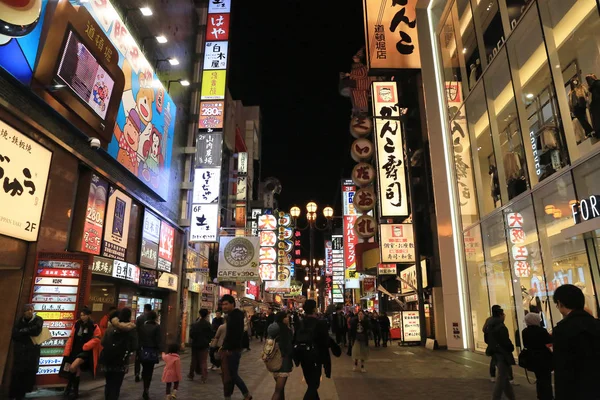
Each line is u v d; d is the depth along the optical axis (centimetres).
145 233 1519
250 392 908
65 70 967
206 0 2302
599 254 938
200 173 1839
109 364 652
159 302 1788
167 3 1816
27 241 891
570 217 1030
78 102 1026
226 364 743
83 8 1045
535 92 1203
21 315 861
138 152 1412
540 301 1183
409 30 2005
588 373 279
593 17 964
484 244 1603
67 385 852
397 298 2991
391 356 1653
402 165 2272
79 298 920
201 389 945
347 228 4062
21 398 757
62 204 996
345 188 4191
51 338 897
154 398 844
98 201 1159
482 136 1603
